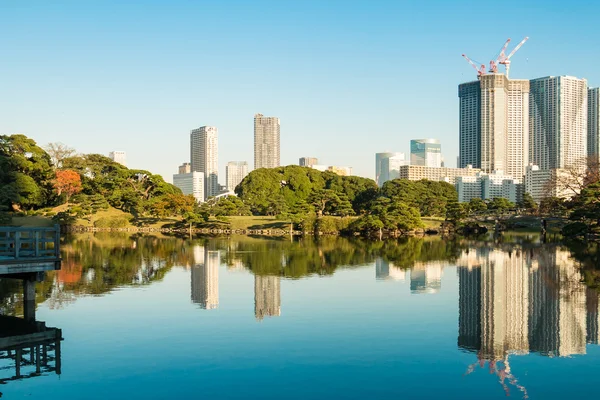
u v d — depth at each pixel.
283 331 31.78
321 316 35.84
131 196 154.25
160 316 35.56
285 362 26.03
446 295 43.81
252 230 143.75
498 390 22.81
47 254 35.94
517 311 37.62
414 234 133.12
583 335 31.36
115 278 52.91
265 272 58.22
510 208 162.00
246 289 46.66
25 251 36.22
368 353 27.48
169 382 23.34
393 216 128.75
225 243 102.94
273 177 189.88
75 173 148.50
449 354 27.52
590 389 23.06
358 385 23.14
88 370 24.77
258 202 179.25
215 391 22.38
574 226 105.81
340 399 21.64
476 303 40.44
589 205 106.88
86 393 22.12
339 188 189.12
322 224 133.00
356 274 56.62
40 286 47.50
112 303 39.91
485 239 115.44
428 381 23.73
